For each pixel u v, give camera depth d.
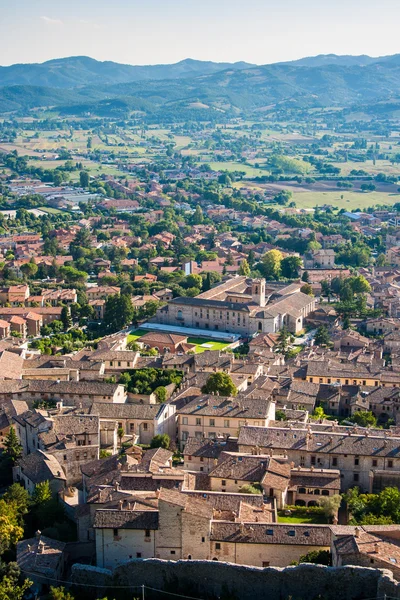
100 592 187.25
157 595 184.12
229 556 191.62
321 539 189.62
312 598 176.12
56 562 194.25
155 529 192.50
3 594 182.75
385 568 173.25
